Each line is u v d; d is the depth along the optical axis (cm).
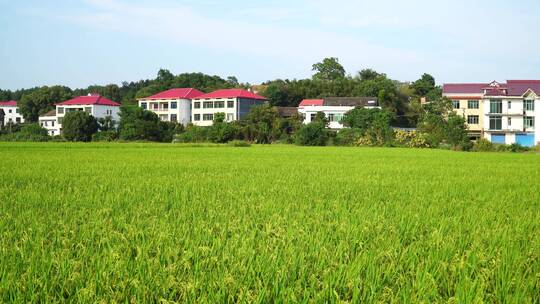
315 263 516
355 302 422
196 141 6312
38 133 6788
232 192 1105
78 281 448
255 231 650
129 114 6681
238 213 807
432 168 2027
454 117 5669
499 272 489
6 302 413
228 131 6247
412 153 3666
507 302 422
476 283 453
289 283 455
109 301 414
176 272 479
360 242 592
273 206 885
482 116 6981
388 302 431
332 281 459
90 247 563
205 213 816
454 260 523
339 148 4734
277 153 3356
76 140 6688
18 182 1286
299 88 10119
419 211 872
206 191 1125
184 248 566
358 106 7381
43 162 2111
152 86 11362
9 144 4406
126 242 579
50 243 580
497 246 597
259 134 6412
